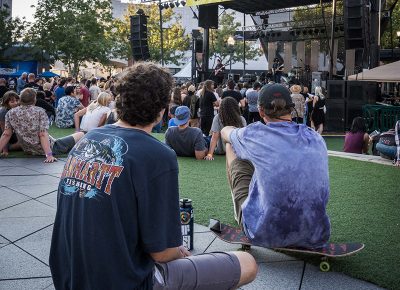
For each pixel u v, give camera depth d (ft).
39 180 20.53
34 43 111.55
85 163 5.91
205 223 14.52
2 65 109.91
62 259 6.02
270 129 10.28
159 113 6.27
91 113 29.35
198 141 25.79
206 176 21.39
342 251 10.84
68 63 116.98
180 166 23.82
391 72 40.22
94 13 116.06
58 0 111.96
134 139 5.90
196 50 78.79
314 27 85.35
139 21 71.56
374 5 55.98
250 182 11.20
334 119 53.16
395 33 99.96
